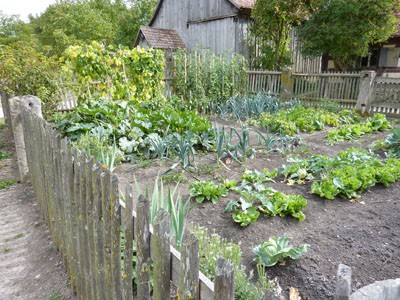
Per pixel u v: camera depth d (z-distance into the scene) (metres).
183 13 16.69
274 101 9.36
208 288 1.08
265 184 4.06
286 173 4.27
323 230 2.97
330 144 6.19
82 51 7.20
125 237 1.53
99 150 4.46
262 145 5.93
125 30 31.48
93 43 7.32
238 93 10.53
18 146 4.61
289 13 12.34
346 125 7.36
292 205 3.20
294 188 3.93
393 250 2.64
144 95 8.18
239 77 11.06
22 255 2.99
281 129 6.95
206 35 15.61
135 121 5.67
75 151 2.03
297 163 4.46
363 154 4.73
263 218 3.17
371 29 10.44
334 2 10.44
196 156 5.28
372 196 3.71
